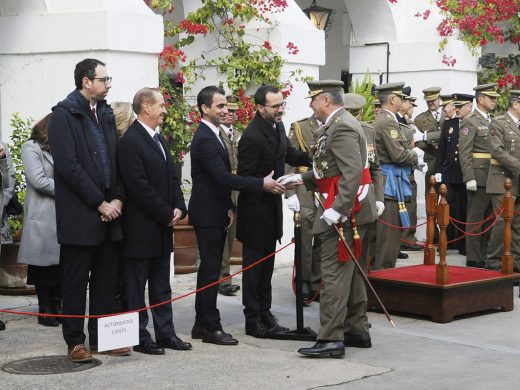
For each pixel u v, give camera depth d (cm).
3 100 1007
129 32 970
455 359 724
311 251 937
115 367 687
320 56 1217
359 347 759
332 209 698
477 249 1188
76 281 695
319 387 638
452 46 1420
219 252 772
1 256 937
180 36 1223
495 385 651
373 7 1445
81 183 677
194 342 772
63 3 979
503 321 874
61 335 790
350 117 716
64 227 684
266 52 1158
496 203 1124
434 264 982
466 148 1187
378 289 901
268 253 801
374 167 850
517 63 1552
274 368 686
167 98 1130
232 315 887
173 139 1149
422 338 798
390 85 1022
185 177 1244
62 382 647
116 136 721
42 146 812
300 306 787
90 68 692
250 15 1165
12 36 995
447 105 1305
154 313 746
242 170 782
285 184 757
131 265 724
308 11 1354
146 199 707
